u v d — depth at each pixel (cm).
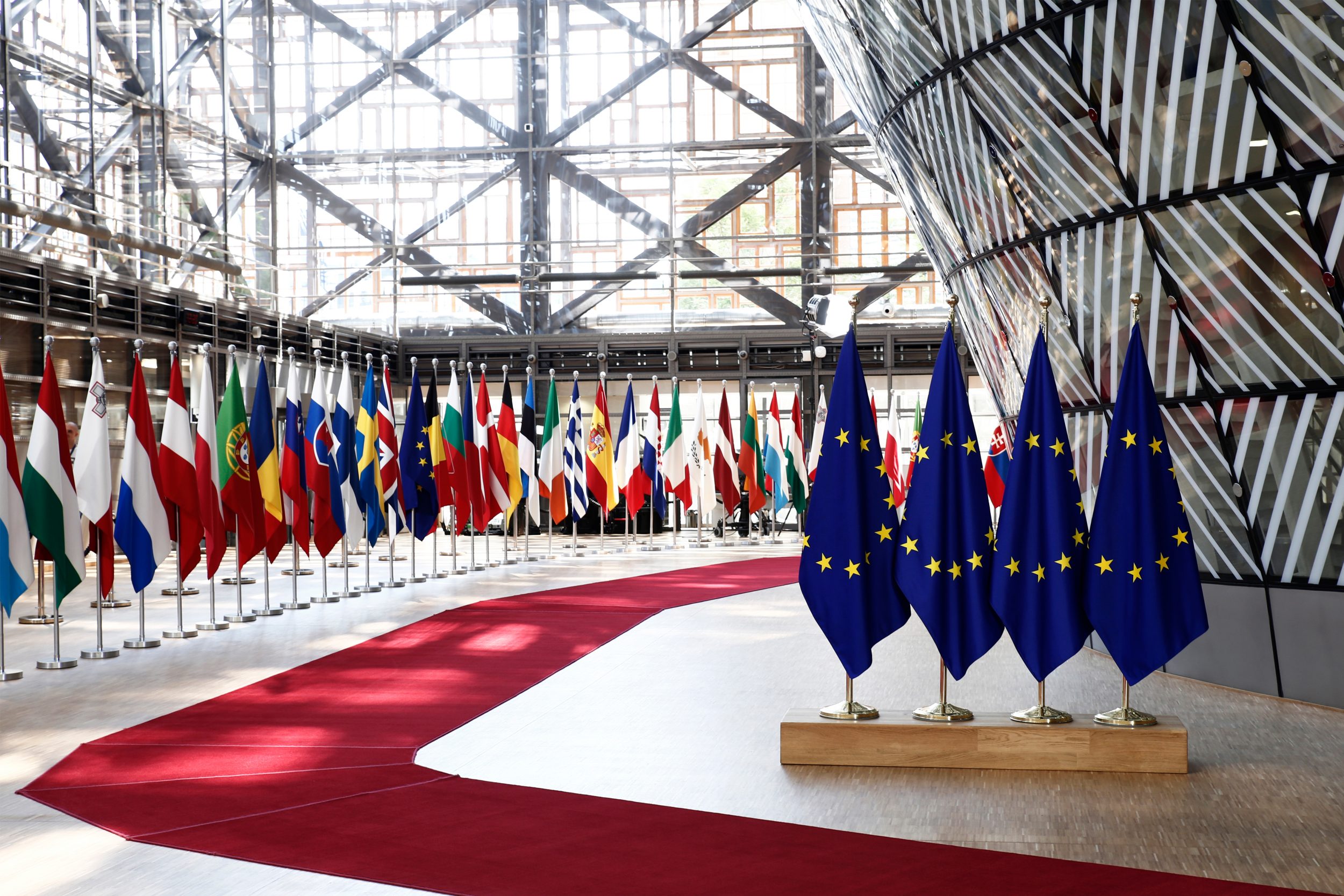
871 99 1321
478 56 3281
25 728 888
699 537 2830
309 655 1234
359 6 3291
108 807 675
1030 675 1126
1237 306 910
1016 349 1250
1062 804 679
